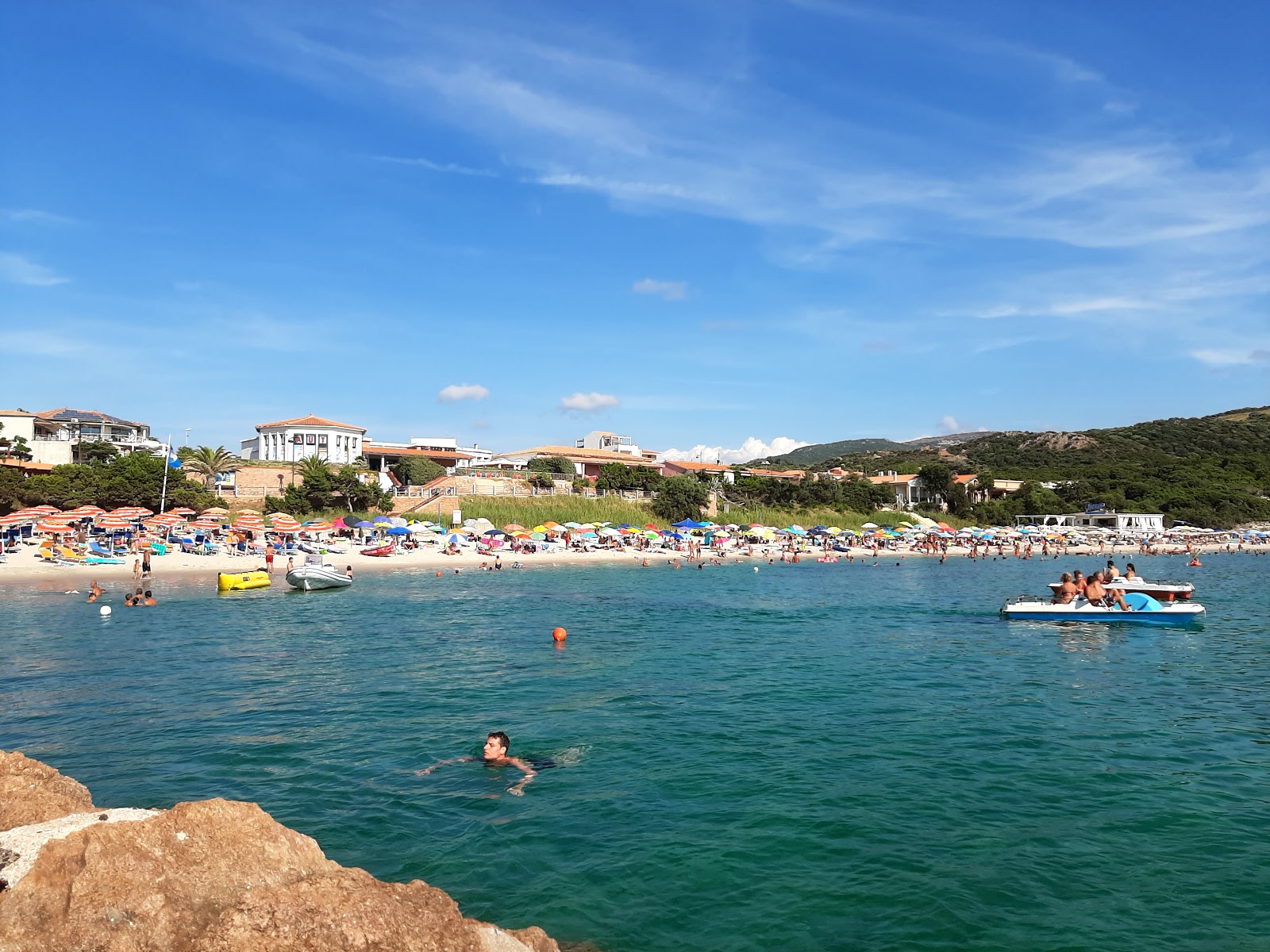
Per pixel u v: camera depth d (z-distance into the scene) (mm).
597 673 22438
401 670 22766
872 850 10547
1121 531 112312
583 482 100875
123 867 5930
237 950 5418
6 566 50125
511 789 12789
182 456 83312
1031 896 9297
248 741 15383
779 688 20531
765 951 8047
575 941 8219
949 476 125750
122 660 23891
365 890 6215
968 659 24891
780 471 163500
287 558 58500
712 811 11891
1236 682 21516
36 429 91188
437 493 88875
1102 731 16453
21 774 8898
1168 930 8539
